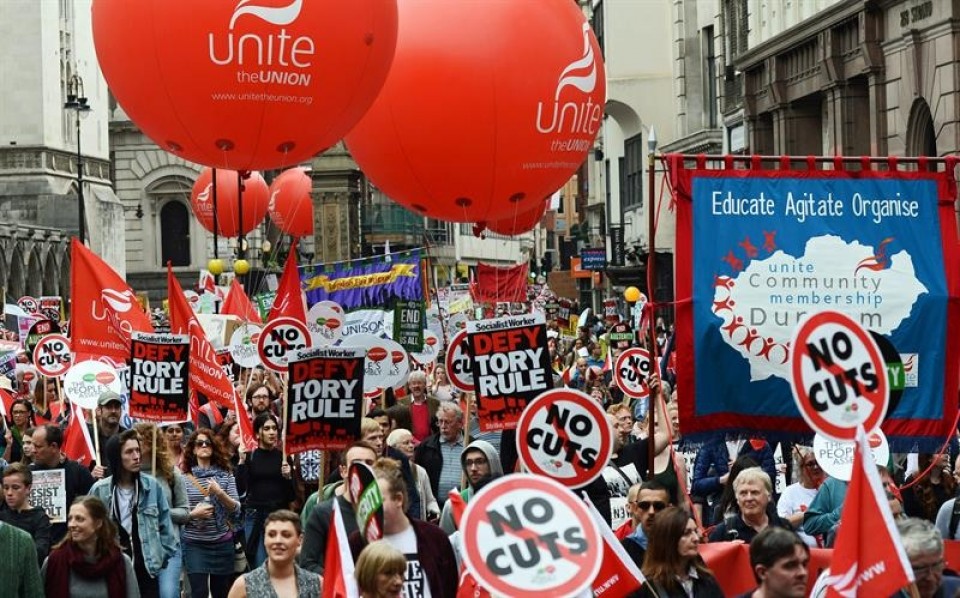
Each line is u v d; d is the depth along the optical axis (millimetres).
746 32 65750
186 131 24219
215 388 29516
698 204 19516
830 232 19594
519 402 22578
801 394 13922
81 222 99500
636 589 15750
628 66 88625
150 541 22219
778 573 13820
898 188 19672
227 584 25328
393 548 14453
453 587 16781
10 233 118938
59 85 140125
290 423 21812
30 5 136875
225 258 126188
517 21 25625
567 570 12797
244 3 23156
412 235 116125
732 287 19438
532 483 12984
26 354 49312
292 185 66188
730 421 19484
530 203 26844
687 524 15938
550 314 75688
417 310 37031
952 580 15594
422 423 30375
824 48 53406
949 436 19719
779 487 24906
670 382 31469
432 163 26000
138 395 27156
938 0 45719
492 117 25578
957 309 19672
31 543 18359
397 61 25734
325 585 15398
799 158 19609
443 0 25719
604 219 118250
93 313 29516
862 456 13164
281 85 23438
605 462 17156
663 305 19344
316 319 36656
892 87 49344
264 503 25594
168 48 23391
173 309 29562
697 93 82875
